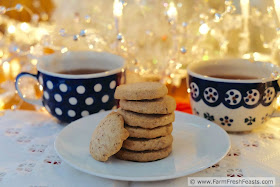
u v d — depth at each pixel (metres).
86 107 0.47
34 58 0.61
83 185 0.36
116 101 0.49
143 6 0.69
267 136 0.46
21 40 0.70
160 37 0.71
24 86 0.61
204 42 0.70
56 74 0.46
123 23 0.73
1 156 0.41
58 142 0.40
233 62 0.51
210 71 0.51
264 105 0.45
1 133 0.47
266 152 0.42
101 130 0.38
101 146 0.37
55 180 0.37
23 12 0.75
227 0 0.49
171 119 0.40
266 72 0.49
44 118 0.52
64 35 0.53
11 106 0.58
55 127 0.49
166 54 0.68
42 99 0.50
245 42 0.65
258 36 0.63
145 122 0.38
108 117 0.39
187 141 0.43
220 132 0.43
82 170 0.36
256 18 0.59
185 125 0.46
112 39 0.64
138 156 0.38
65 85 0.46
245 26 0.63
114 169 0.37
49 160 0.40
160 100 0.39
